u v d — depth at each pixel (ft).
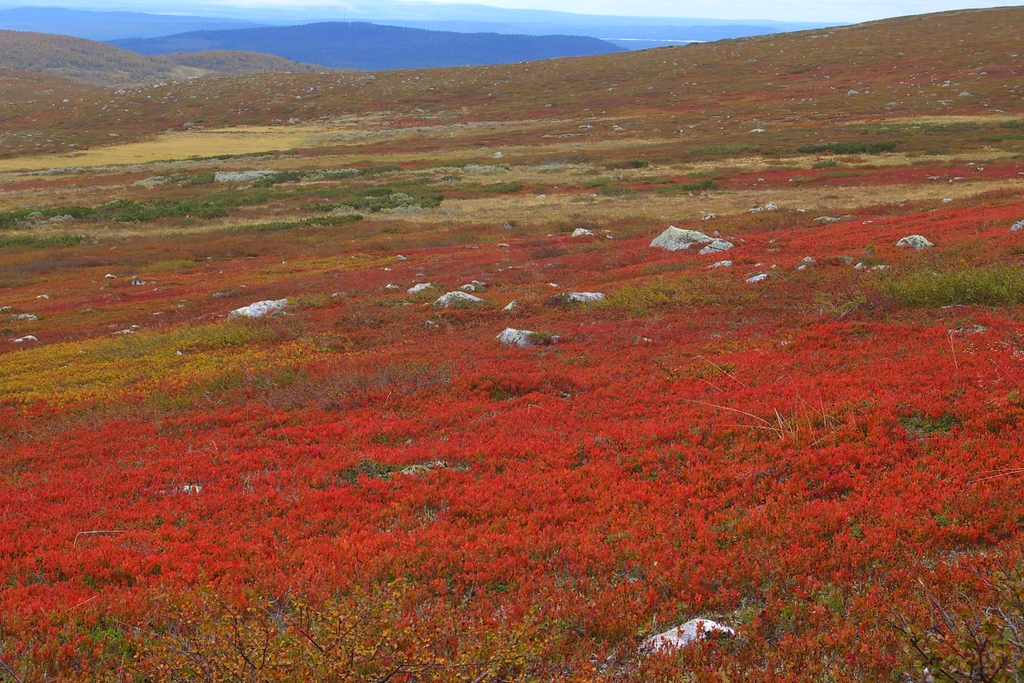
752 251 101.45
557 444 37.60
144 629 20.53
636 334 63.00
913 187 166.71
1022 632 15.24
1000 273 59.36
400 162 261.03
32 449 46.03
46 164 285.02
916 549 23.58
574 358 56.08
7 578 25.84
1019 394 34.30
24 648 19.71
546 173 225.76
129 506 33.99
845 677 16.74
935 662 15.21
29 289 128.47
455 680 16.17
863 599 20.42
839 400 38.01
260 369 60.44
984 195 137.90
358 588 19.77
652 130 292.81
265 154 291.17
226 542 28.48
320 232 171.32
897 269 73.31
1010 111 255.91
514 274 105.09
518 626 18.57
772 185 185.16
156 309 104.27
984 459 29.53
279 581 23.31
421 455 37.04
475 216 177.88
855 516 26.61
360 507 31.68
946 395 36.40
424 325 75.66
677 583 22.38
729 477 31.45
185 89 459.32
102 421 51.21
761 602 21.38
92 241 171.42
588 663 17.94
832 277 74.79
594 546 25.54
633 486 31.55
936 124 240.94
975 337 46.68
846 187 173.99
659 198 182.70
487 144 290.15
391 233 166.81
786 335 56.70
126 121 392.68
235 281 123.34
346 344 70.69
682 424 37.93
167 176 247.91
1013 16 439.63
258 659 15.34
